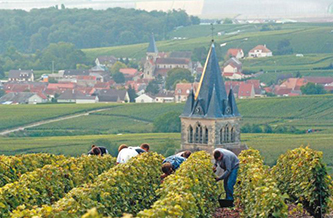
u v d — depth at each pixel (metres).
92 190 77.44
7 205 76.56
